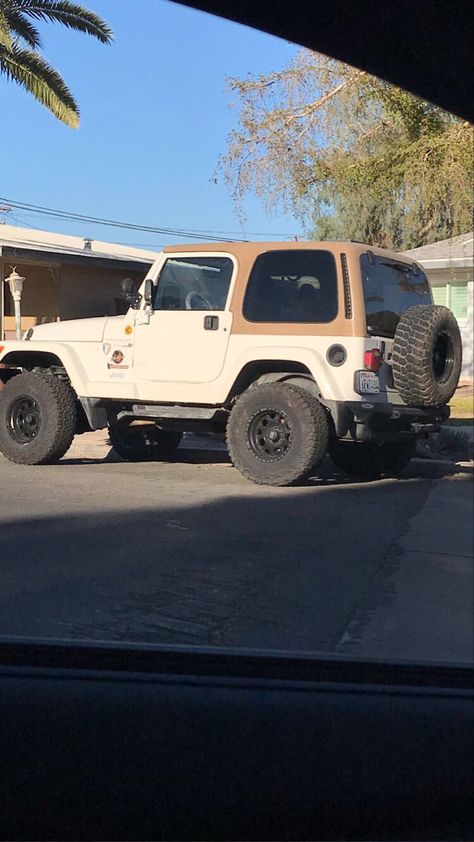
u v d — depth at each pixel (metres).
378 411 9.72
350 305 9.70
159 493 9.67
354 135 15.39
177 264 10.50
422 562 7.28
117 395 10.76
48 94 16.25
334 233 16.36
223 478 10.73
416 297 10.88
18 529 7.97
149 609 5.89
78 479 10.48
